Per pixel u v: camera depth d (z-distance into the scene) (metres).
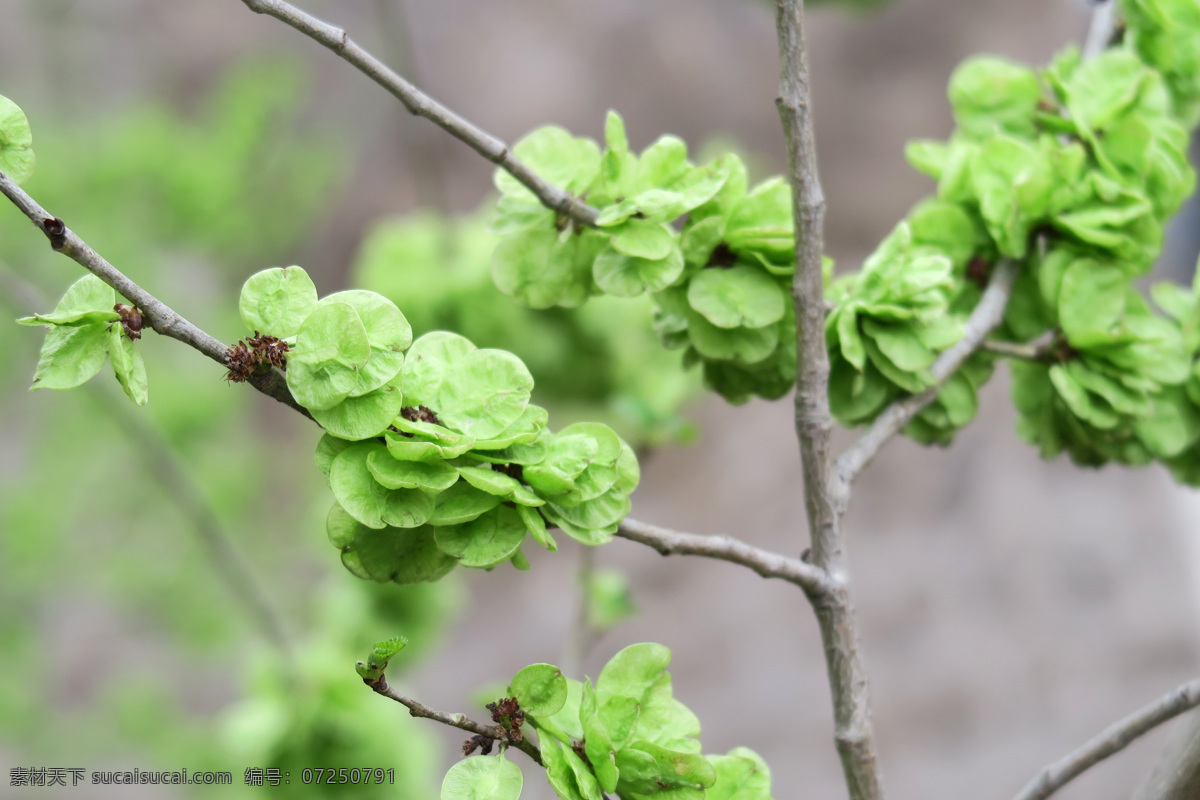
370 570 0.83
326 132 2.67
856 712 0.87
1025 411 0.94
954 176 0.92
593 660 3.17
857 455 0.89
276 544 2.21
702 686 3.13
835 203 4.17
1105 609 3.14
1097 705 2.93
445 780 0.81
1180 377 0.91
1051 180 0.91
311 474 2.44
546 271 0.88
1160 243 0.91
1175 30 0.94
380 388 0.81
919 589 3.25
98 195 2.17
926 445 0.93
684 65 4.25
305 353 0.81
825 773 2.89
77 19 2.96
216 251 2.37
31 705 2.10
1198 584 3.15
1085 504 3.38
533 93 4.18
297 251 3.64
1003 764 2.85
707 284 0.87
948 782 2.83
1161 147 0.92
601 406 1.42
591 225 0.87
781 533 3.50
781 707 3.05
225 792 1.60
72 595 2.38
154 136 2.21
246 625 2.00
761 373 0.90
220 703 2.60
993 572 3.26
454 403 0.82
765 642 3.22
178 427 2.12
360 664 0.80
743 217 0.88
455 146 4.02
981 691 2.99
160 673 2.61
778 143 4.26
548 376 1.39
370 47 3.58
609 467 0.82
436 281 1.34
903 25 4.18
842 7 1.11
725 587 3.37
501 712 0.82
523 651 3.24
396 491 0.81
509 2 4.21
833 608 0.87
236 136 2.30
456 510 0.82
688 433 1.16
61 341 0.81
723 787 0.84
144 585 2.05
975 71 0.94
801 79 0.85
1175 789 0.87
